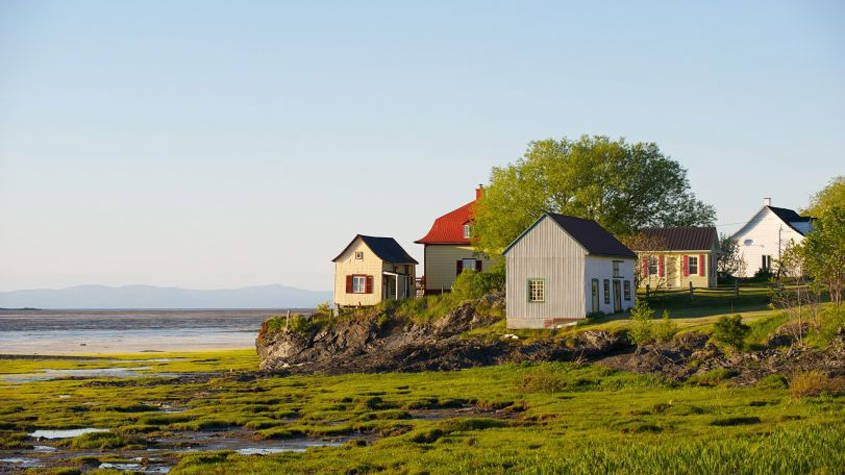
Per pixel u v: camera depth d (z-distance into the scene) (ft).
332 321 226.17
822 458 66.18
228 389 149.89
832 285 151.64
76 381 173.06
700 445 74.84
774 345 140.26
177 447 94.27
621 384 128.06
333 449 88.48
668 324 153.28
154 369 209.77
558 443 84.02
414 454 82.53
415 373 159.53
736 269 283.79
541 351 162.40
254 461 81.97
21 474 80.07
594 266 188.96
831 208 162.30
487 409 114.93
